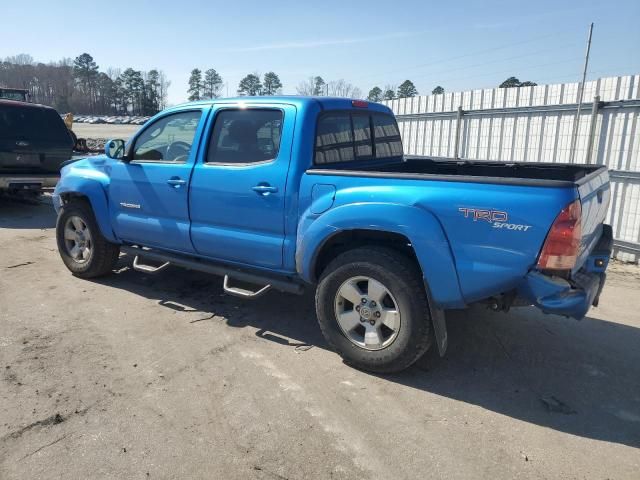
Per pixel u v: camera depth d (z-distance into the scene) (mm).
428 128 10633
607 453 2965
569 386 3723
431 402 3459
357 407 3369
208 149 4547
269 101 4223
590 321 4961
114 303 5133
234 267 4664
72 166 5871
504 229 3189
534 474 2770
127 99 116875
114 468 2744
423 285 3580
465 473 2764
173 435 3031
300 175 3982
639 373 3941
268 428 3119
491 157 9422
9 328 4492
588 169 4539
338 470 2768
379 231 3680
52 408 3275
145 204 5004
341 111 4371
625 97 7383
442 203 3359
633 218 7402
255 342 4312
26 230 8570
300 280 4281
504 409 3402
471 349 4270
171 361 3938
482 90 9453
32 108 9953
